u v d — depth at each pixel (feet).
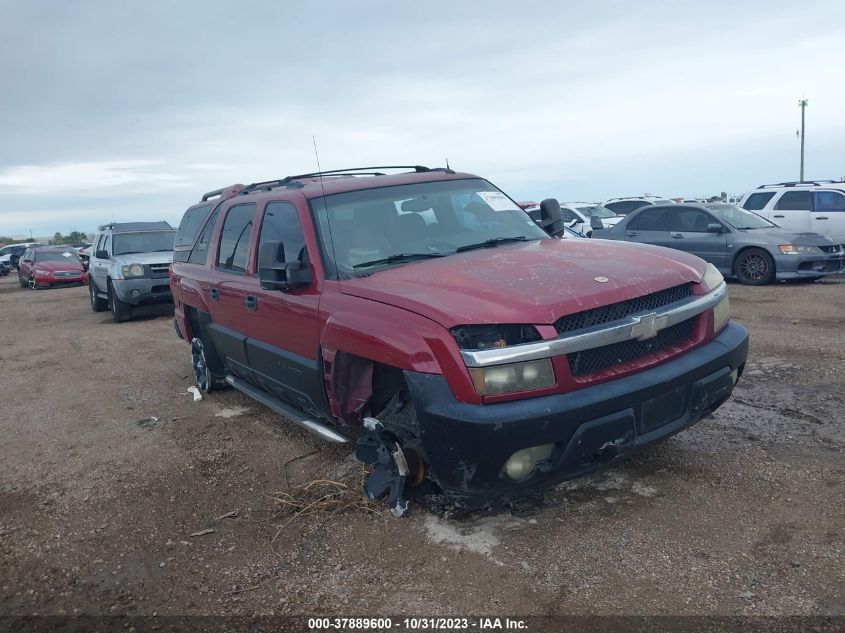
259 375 17.30
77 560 12.46
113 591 11.35
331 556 11.81
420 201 15.85
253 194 18.28
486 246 15.08
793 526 11.40
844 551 10.55
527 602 10.00
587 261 12.85
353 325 12.32
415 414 11.27
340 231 14.60
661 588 10.03
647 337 11.47
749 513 11.94
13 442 19.65
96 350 34.06
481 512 12.72
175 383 25.40
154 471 16.47
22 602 11.27
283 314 14.97
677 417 12.00
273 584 11.15
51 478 16.53
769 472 13.43
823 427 15.57
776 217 51.31
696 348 12.55
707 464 14.02
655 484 13.30
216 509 14.12
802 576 10.02
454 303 11.12
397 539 12.11
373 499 13.08
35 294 75.46
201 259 21.22
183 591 11.19
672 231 43.75
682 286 12.62
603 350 11.23
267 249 14.11
